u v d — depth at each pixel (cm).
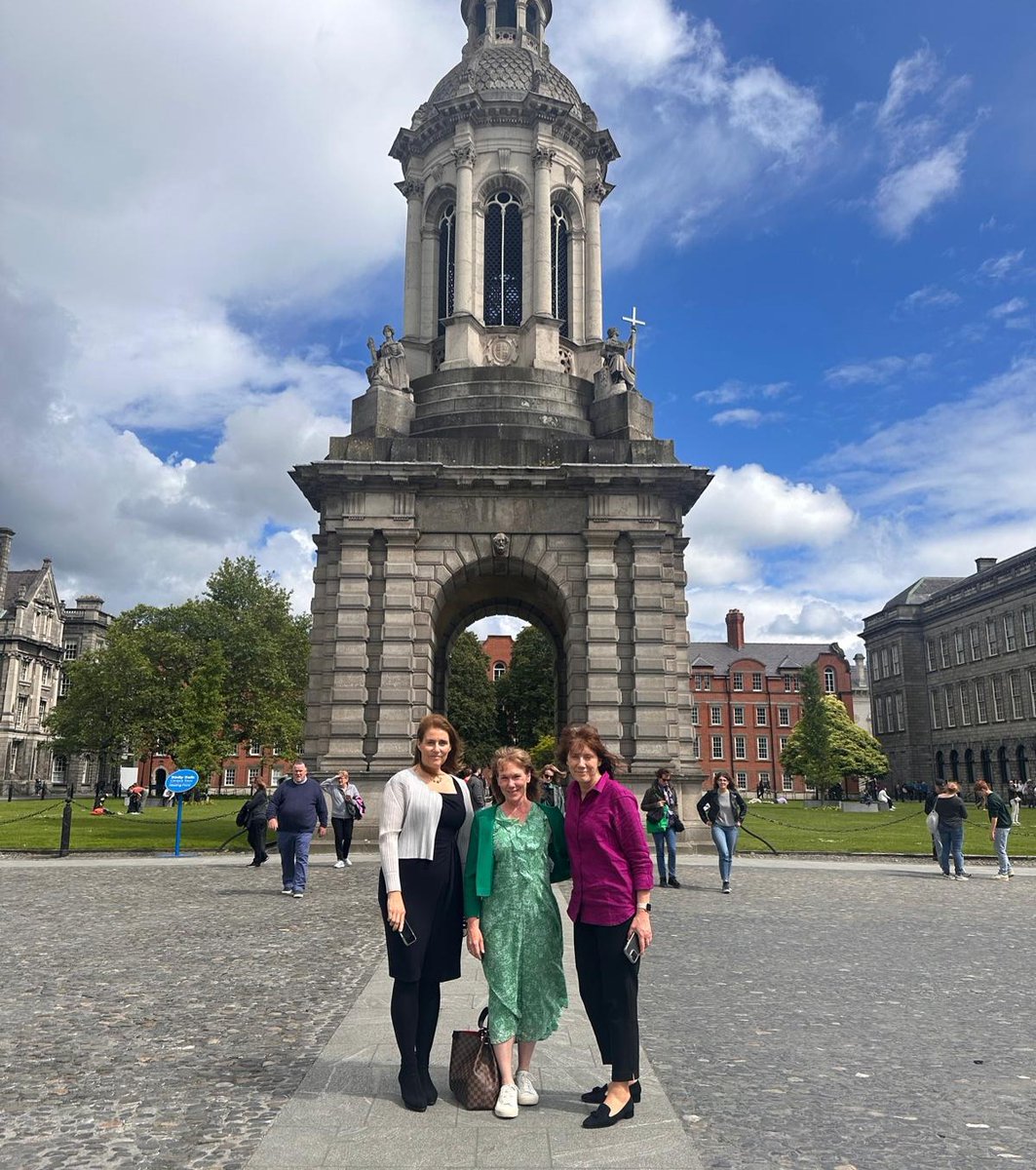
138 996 1034
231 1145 620
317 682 3061
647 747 2919
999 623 9488
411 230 4000
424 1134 629
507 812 735
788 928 1550
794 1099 720
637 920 684
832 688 12269
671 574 3125
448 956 721
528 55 4094
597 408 3481
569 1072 775
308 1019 939
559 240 4012
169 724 7362
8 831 3775
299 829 1895
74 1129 648
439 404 3488
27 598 11056
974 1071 797
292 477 3125
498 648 11981
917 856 2911
